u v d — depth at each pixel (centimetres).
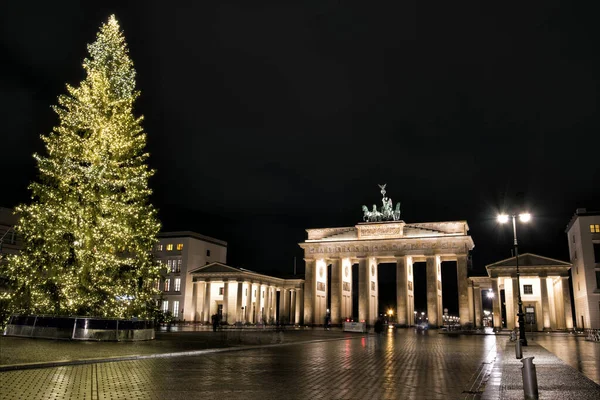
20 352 2602
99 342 3478
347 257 10775
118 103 4262
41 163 4003
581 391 1619
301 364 2517
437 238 10200
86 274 3909
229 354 3066
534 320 8775
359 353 3319
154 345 3394
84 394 1529
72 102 4175
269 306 11856
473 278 10606
